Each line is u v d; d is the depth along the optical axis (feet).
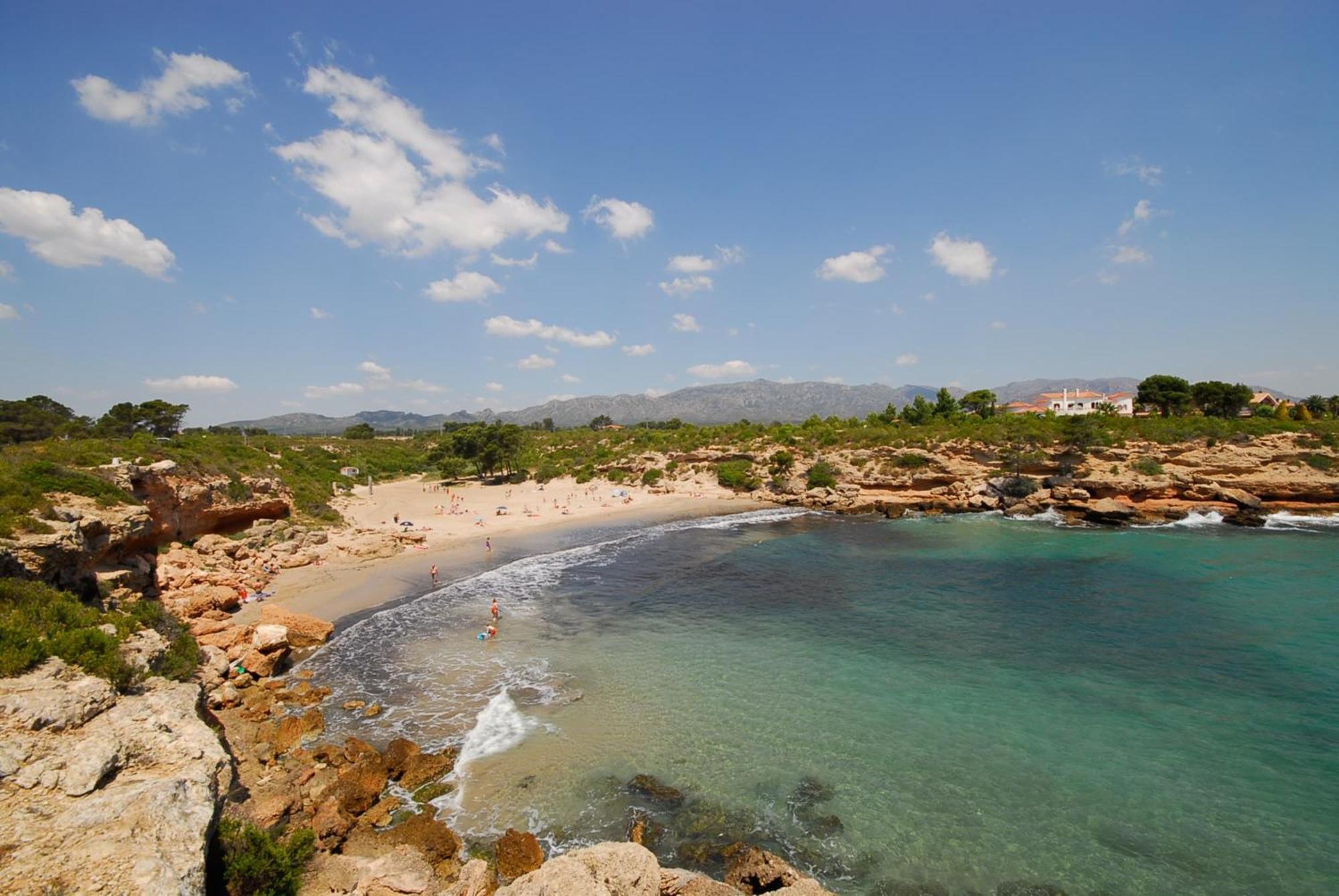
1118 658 98.58
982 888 52.34
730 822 60.23
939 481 260.21
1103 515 214.28
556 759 70.59
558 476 363.35
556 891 39.68
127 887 31.14
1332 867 54.29
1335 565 150.10
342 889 47.39
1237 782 66.39
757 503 276.62
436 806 62.08
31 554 74.02
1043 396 540.52
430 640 108.37
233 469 179.22
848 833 58.85
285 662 98.37
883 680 91.76
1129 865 54.75
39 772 38.60
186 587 119.65
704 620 119.55
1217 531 194.18
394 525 213.05
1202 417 279.49
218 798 43.24
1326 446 218.59
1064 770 68.80
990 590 137.18
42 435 250.78
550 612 124.06
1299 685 87.76
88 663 53.36
